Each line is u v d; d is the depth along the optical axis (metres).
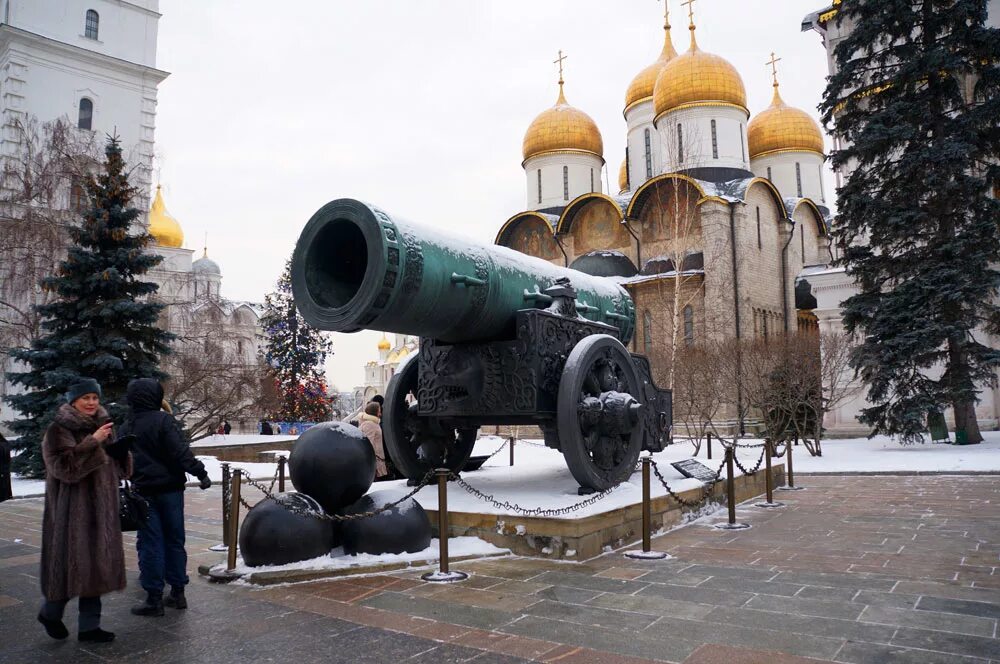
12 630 3.98
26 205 18.88
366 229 5.20
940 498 9.40
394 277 5.19
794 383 18.58
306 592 4.62
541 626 3.82
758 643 3.51
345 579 4.94
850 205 18.34
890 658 3.28
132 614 4.19
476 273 6.08
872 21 18.58
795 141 41.75
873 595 4.42
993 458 14.24
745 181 32.78
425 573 5.10
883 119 17.89
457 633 3.72
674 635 3.65
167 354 16.58
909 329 17.06
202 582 5.02
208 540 6.91
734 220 31.11
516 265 6.86
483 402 6.53
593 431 6.64
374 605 4.29
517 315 6.43
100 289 15.73
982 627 3.74
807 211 38.38
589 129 41.84
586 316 7.77
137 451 4.33
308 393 34.97
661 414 8.58
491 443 20.53
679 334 30.89
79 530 3.70
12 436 23.14
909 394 18.81
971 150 17.23
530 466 9.47
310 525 5.20
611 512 5.96
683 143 35.44
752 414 27.67
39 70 31.27
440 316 5.84
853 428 23.88
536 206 41.81
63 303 15.55
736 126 35.78
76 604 4.61
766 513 8.16
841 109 20.28
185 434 18.83
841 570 5.14
